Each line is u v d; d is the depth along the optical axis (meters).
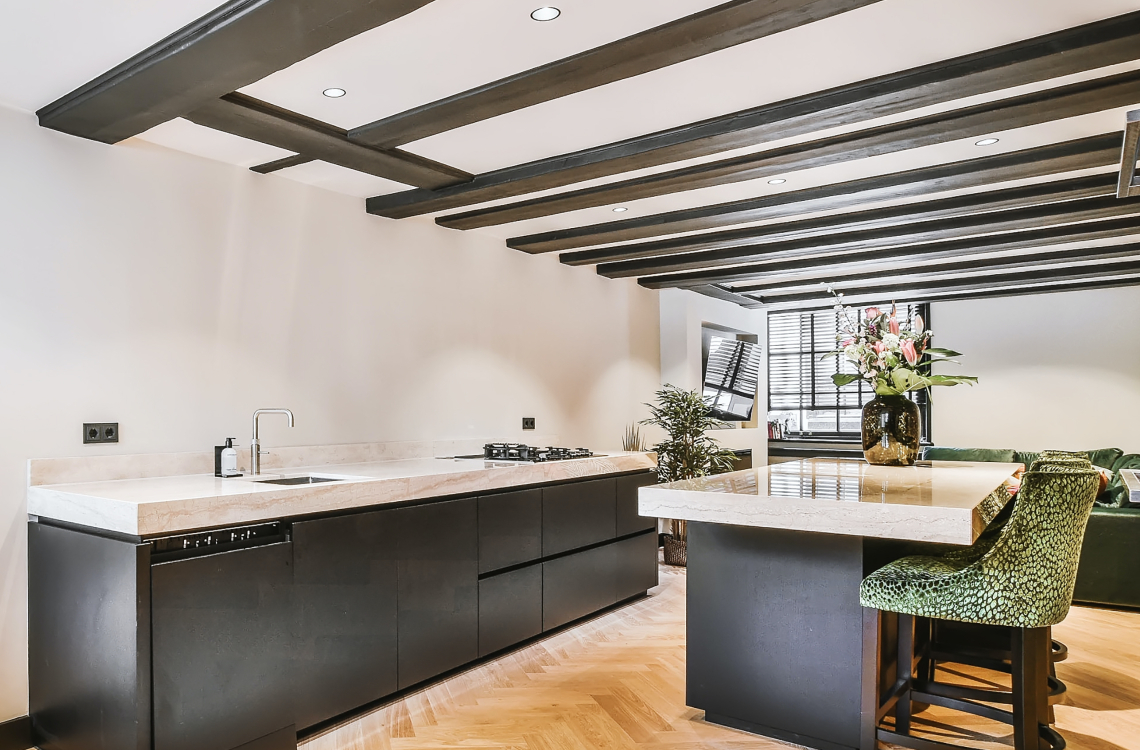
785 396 9.08
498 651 3.65
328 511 2.81
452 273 4.48
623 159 3.14
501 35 2.21
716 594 2.79
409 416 4.18
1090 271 6.08
